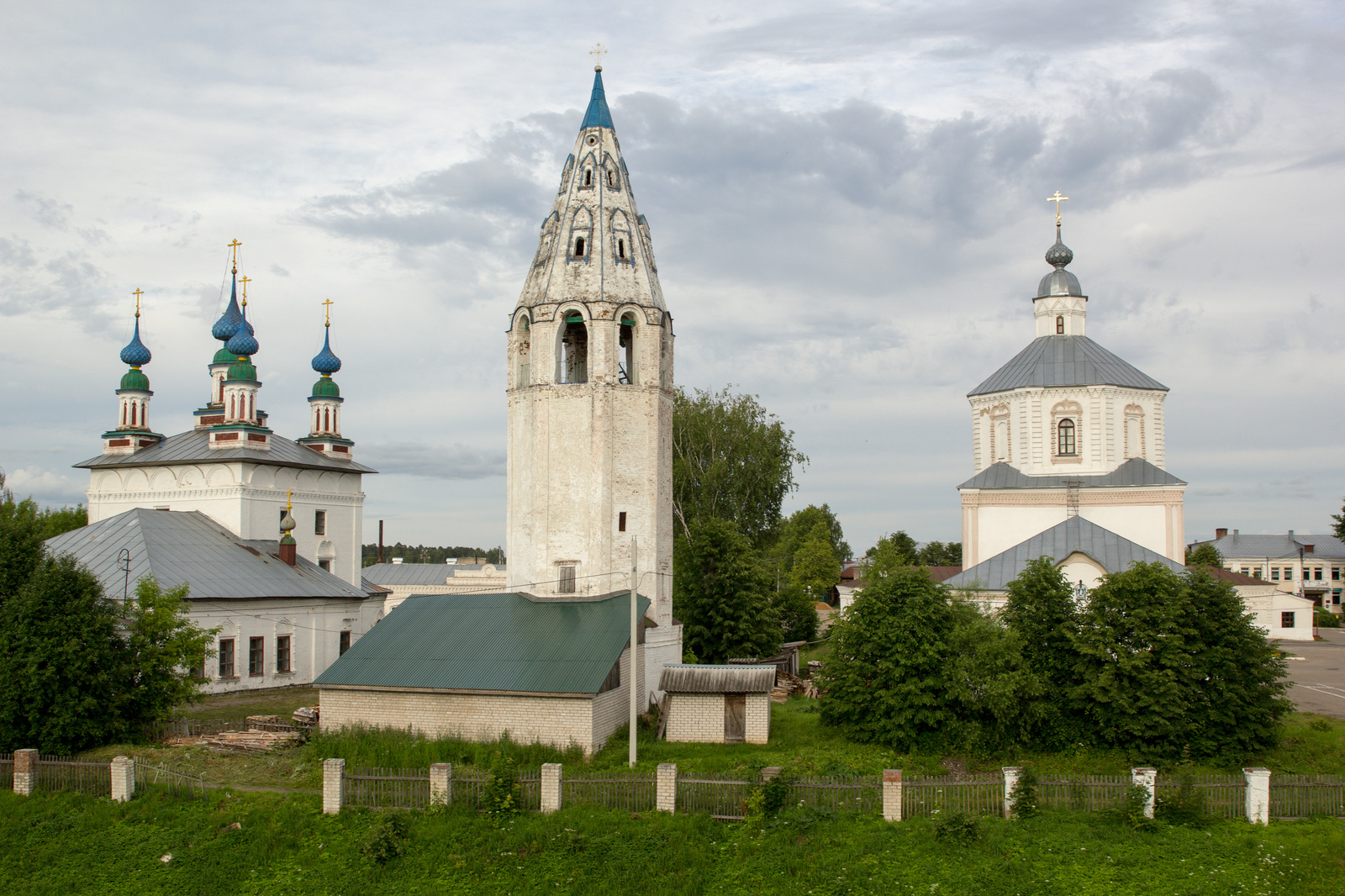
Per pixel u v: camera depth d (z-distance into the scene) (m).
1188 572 40.06
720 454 82.00
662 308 49.53
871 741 39.00
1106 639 37.66
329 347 82.62
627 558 47.09
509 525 48.84
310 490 72.75
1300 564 132.00
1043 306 75.19
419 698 39.75
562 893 28.25
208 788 34.69
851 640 39.97
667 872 28.75
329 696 40.97
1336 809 30.69
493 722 38.81
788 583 117.94
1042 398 70.69
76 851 31.61
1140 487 67.12
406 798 32.31
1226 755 35.88
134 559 55.44
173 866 30.58
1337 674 60.34
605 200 49.53
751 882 28.30
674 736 40.62
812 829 30.11
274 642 59.25
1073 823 30.00
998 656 37.66
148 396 75.06
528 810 31.84
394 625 44.56
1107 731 36.91
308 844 30.95
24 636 38.38
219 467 67.12
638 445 47.81
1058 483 68.88
